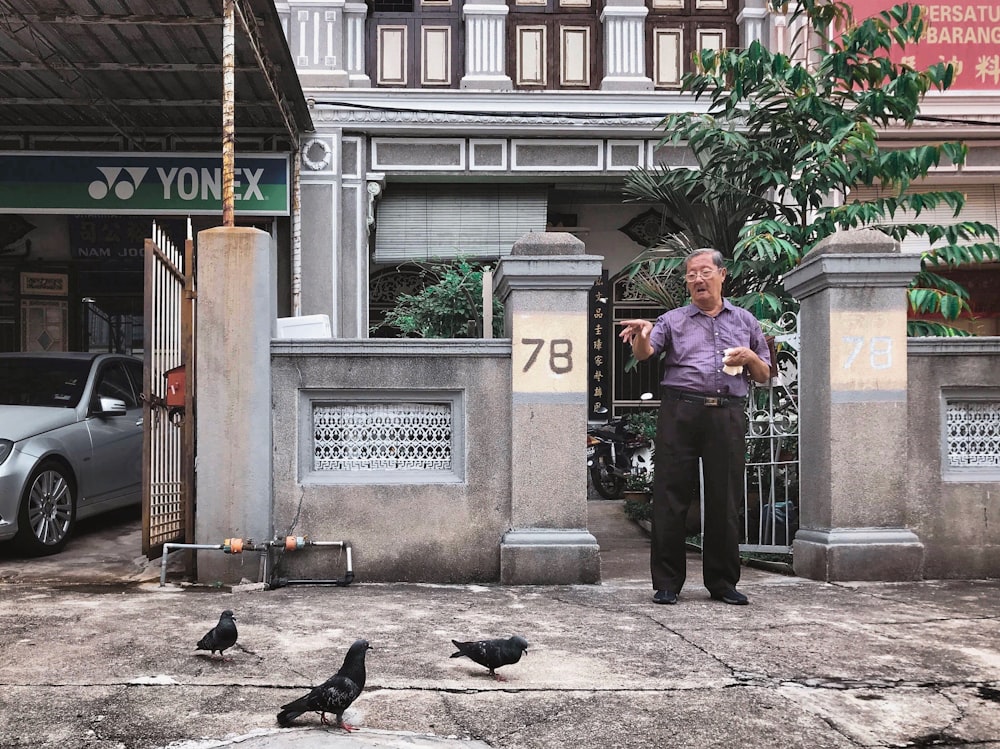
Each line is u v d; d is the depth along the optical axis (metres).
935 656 3.97
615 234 12.38
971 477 6.06
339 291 11.11
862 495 5.91
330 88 11.09
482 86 11.39
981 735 3.08
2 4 7.49
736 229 8.20
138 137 10.53
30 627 4.34
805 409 6.29
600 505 10.34
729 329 5.23
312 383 5.70
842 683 3.59
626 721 3.16
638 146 11.50
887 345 5.95
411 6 11.61
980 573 6.02
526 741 2.98
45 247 11.47
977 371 6.07
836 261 5.89
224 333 5.62
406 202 11.66
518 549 5.63
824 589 5.58
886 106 7.75
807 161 7.62
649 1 11.70
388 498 5.71
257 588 5.44
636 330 5.14
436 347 5.75
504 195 11.77
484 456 5.77
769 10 11.03
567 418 5.75
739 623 4.58
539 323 5.76
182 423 6.18
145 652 3.90
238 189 10.46
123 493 7.91
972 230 7.56
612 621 4.61
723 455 5.13
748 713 3.25
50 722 3.09
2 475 6.37
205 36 8.16
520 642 3.54
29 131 10.41
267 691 3.42
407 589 5.49
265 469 5.61
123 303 11.67
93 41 8.26
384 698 3.36
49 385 7.67
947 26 11.45
